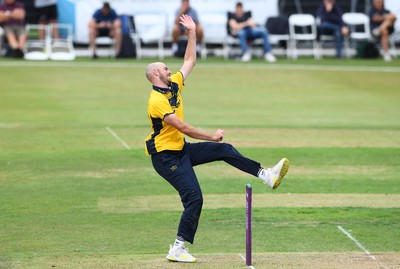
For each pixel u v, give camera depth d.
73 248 36.84
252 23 107.56
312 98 87.00
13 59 105.50
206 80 95.19
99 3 109.25
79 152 59.62
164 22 108.00
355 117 76.69
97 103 81.62
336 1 118.12
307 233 39.88
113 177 52.22
